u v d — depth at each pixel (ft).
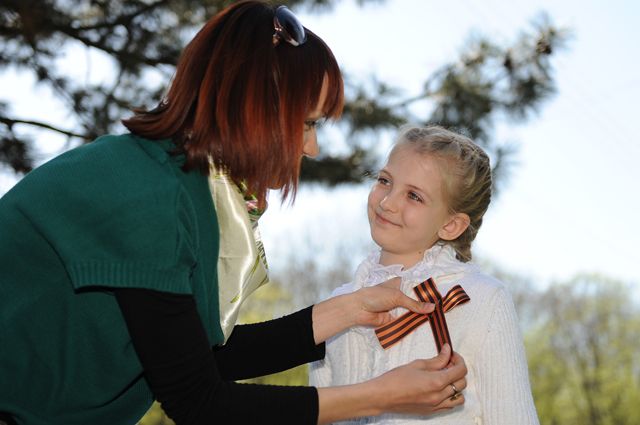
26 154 16.97
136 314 4.84
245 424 5.16
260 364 6.74
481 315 6.91
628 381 88.99
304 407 5.28
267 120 5.33
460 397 5.85
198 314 5.13
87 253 4.83
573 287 94.12
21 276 5.11
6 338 5.07
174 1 18.12
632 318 91.71
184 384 4.99
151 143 5.34
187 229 5.12
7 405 5.16
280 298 81.66
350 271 83.97
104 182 5.01
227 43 5.43
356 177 20.43
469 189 7.21
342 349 7.39
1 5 16.83
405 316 6.96
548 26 19.93
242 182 5.57
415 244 7.21
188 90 5.43
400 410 5.63
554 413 89.56
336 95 5.71
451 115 19.97
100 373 5.14
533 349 92.79
